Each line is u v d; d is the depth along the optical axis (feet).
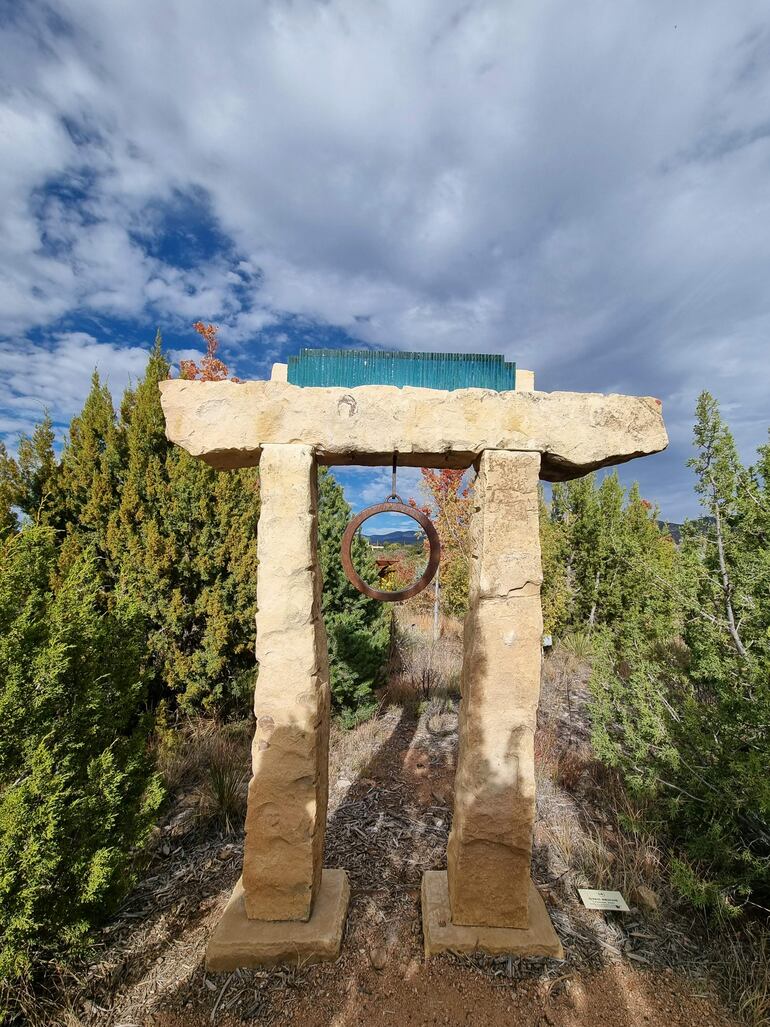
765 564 11.38
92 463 17.06
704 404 13.00
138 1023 7.14
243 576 17.28
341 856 10.83
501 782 8.16
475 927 8.39
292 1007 7.38
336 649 17.84
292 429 8.22
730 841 9.38
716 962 8.15
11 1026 7.04
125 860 8.77
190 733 16.43
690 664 13.99
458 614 33.27
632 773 11.27
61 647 8.04
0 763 7.72
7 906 7.02
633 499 31.48
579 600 27.71
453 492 28.76
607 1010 7.32
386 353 8.84
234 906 8.79
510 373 8.85
